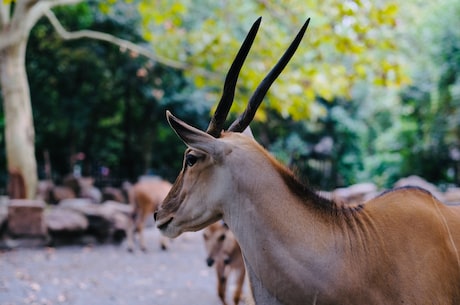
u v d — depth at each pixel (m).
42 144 21.48
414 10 11.75
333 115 21.41
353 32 8.88
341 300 2.74
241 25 13.35
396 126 20.38
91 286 7.84
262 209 2.78
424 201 3.08
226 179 2.82
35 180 11.54
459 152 18.53
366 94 21.55
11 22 11.14
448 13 16.34
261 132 22.38
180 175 3.05
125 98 20.48
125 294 7.46
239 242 2.85
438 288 2.80
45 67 18.30
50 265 9.23
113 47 17.67
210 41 10.83
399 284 2.78
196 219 2.94
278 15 9.57
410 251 2.85
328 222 2.86
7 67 11.24
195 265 9.81
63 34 11.62
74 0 11.64
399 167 19.86
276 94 9.70
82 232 11.34
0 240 10.50
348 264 2.76
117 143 23.12
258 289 2.88
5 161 19.98
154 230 14.68
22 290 7.39
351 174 22.80
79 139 21.89
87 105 19.36
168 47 11.85
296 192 2.87
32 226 10.75
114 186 22.17
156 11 11.26
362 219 2.95
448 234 2.98
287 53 2.93
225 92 2.87
